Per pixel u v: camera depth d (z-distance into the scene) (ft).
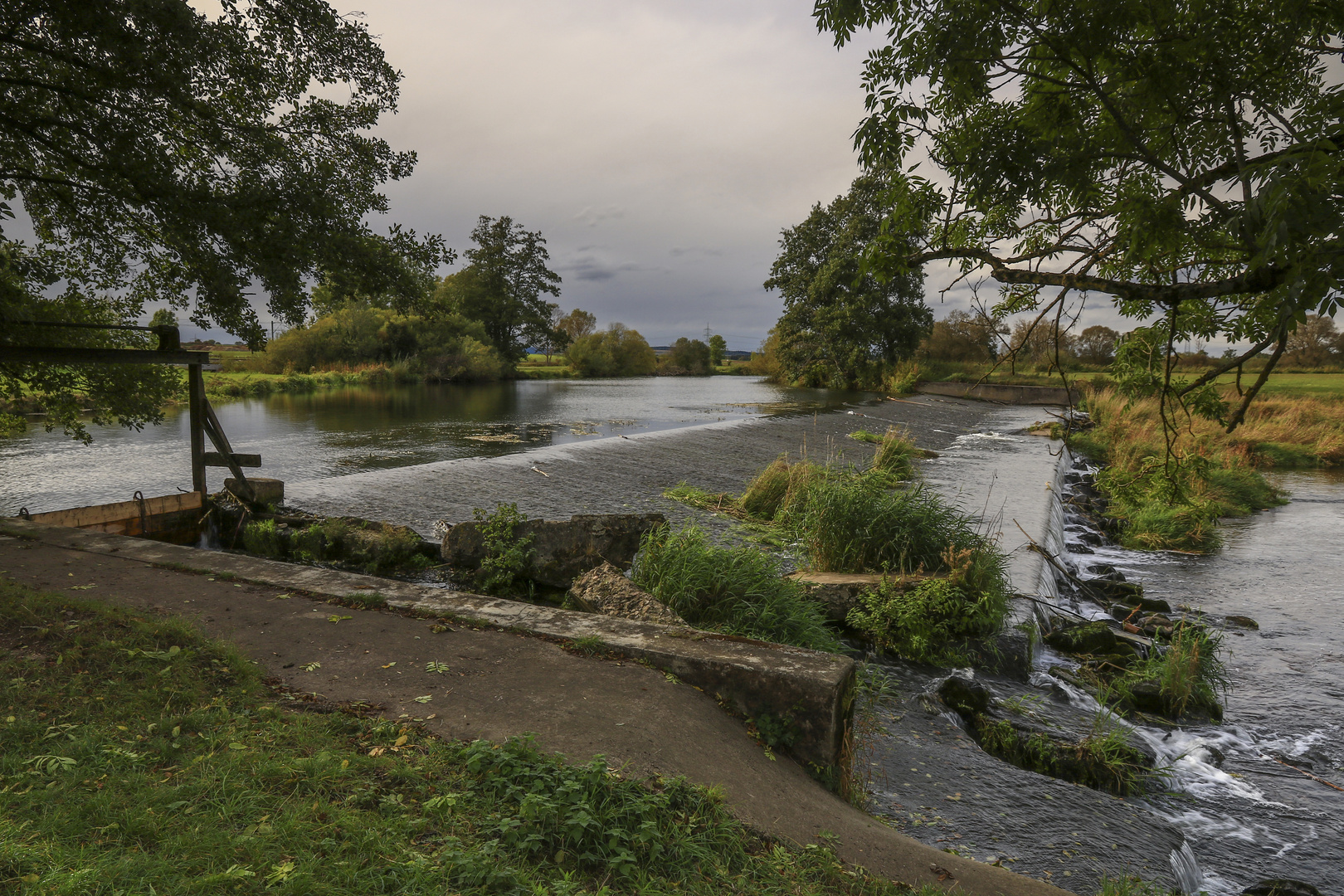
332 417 97.19
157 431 75.25
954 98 12.78
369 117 33.06
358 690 13.82
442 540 33.17
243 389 138.51
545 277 242.37
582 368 276.62
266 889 7.80
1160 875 14.06
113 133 27.25
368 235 32.73
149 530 34.88
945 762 18.02
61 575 20.01
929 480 57.62
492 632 17.20
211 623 17.04
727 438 74.59
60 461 56.08
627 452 62.34
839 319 166.91
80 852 8.04
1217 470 64.75
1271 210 8.12
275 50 29.91
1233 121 10.39
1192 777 19.52
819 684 14.01
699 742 12.90
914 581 26.81
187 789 9.70
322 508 39.68
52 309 34.50
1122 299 13.23
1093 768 18.56
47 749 10.59
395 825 9.23
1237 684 26.32
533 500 44.14
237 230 28.25
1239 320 13.76
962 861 11.67
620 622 17.67
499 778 10.46
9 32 25.48
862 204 162.71
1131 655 26.25
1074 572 39.19
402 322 199.52
